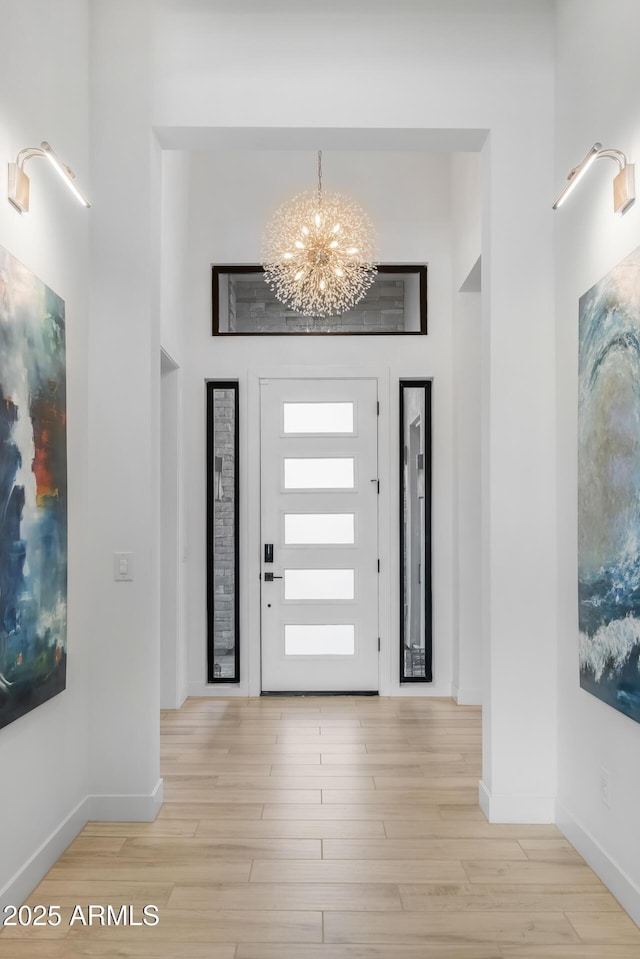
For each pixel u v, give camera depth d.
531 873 2.73
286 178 5.48
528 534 3.24
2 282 2.28
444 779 3.70
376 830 3.10
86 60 3.25
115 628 3.21
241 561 5.44
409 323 5.50
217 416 5.51
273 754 4.07
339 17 3.29
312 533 5.46
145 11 3.28
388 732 4.48
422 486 5.49
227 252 5.45
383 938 2.31
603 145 2.73
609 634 2.56
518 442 3.26
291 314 5.49
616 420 2.50
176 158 4.95
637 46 2.43
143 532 3.22
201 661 5.36
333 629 5.44
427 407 5.48
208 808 3.32
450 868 2.77
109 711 3.20
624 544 2.43
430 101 3.29
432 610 5.39
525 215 3.30
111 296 3.26
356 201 5.48
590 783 2.81
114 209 3.27
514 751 3.21
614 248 2.62
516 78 3.30
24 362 2.46
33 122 2.63
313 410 5.49
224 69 3.27
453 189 5.33
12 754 2.44
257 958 2.20
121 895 2.56
